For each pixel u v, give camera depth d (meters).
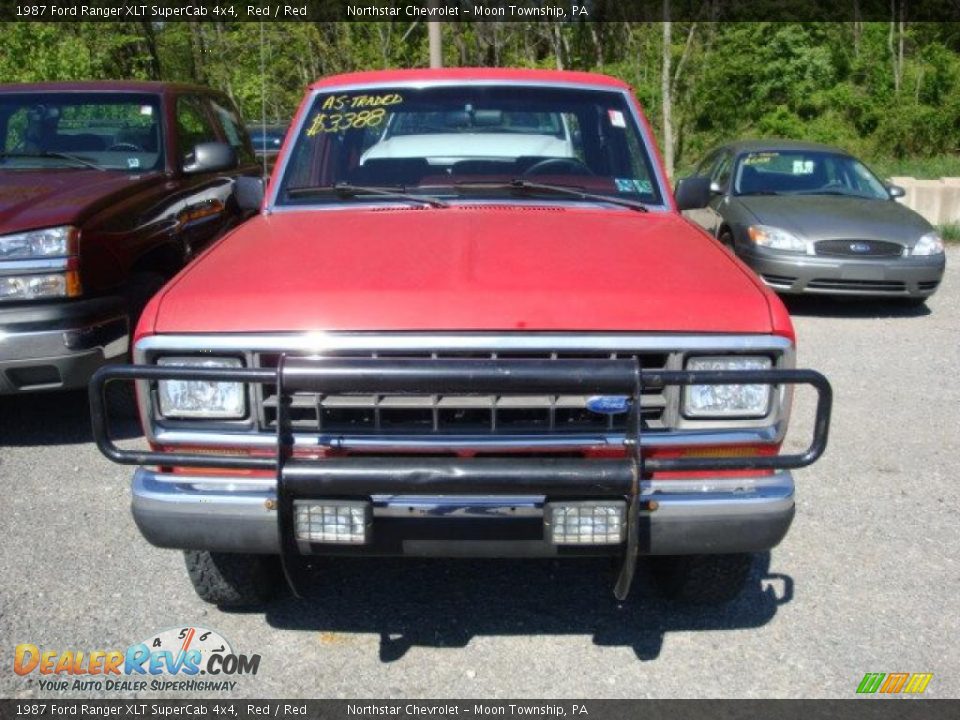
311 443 2.73
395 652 3.23
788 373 2.59
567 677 3.10
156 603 3.52
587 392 2.57
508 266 2.95
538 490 2.59
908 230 8.48
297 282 2.84
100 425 2.66
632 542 2.61
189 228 6.10
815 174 9.70
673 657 3.20
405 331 2.68
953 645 3.28
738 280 2.95
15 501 4.39
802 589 3.65
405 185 4.09
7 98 6.40
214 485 2.81
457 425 2.76
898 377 6.65
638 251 3.20
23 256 4.68
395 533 2.74
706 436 2.77
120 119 6.35
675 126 24.41
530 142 4.23
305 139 4.25
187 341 2.72
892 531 4.16
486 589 3.65
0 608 3.45
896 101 24.80
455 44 19.66
